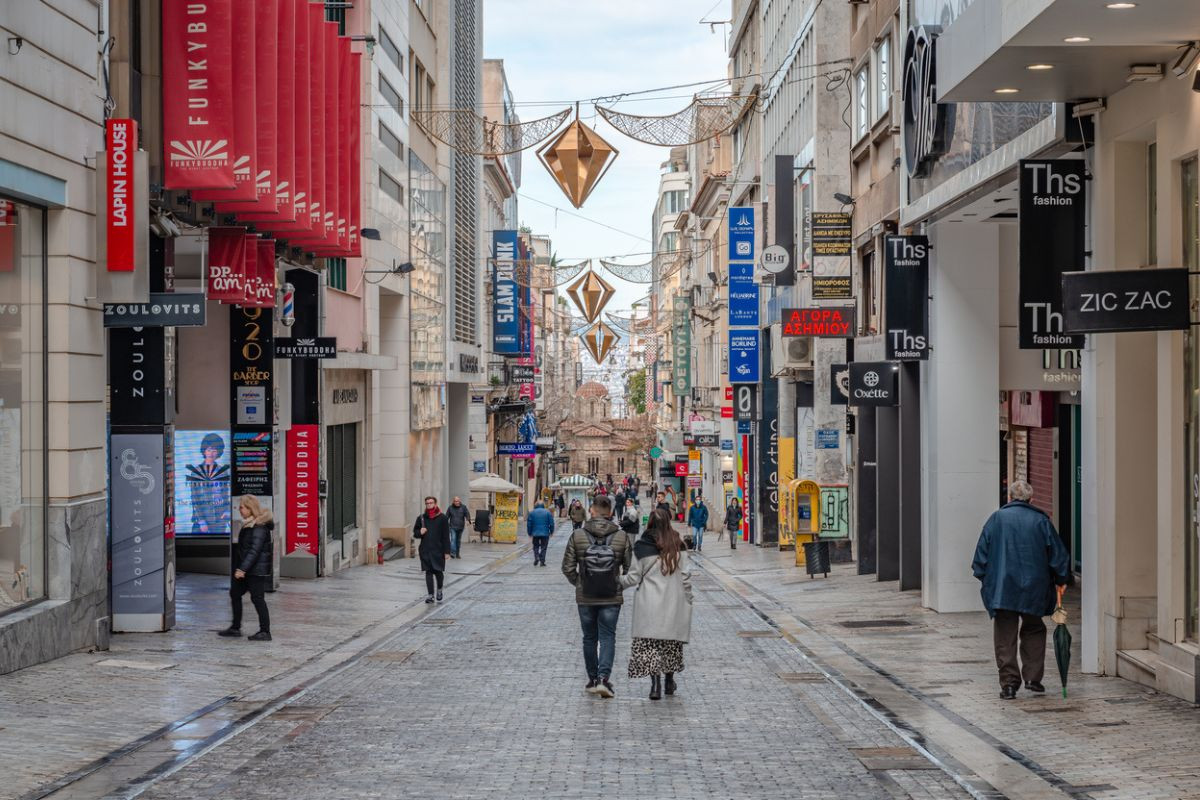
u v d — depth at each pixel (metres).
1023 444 24.45
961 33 11.69
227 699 11.77
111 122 14.26
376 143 33.53
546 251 115.94
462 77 51.06
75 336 13.95
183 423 24.30
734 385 44.12
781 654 15.09
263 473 23.23
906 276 19.45
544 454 97.81
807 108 34.06
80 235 14.01
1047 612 11.38
